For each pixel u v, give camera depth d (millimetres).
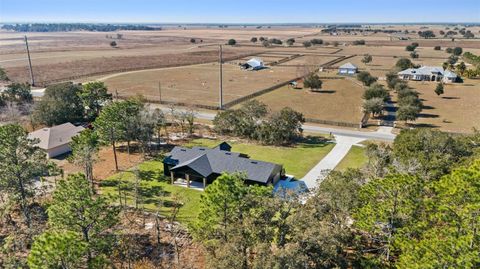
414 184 28297
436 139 46812
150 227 40812
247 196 30828
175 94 114812
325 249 24906
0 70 129250
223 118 75000
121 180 53375
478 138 50250
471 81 134125
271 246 27172
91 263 28031
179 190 50688
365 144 69375
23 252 34781
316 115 91125
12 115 82938
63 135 65562
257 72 159125
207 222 31469
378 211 28500
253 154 64625
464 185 25406
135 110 61750
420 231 26719
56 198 30953
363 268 28766
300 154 64562
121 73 154625
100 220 31344
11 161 38562
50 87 87125
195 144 69875
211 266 25641
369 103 88312
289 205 29234
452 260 21516
